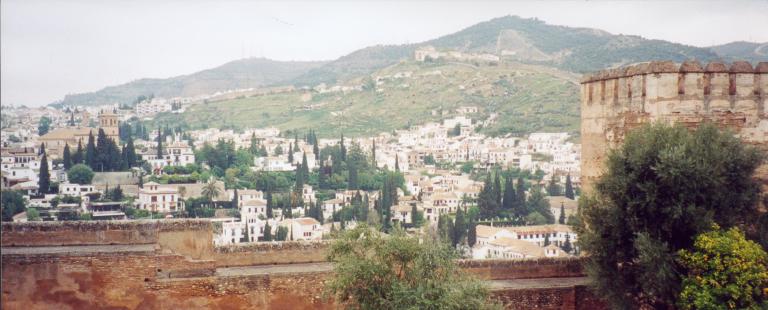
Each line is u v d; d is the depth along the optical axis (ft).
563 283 86.02
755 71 85.15
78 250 73.31
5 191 384.68
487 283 77.77
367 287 70.44
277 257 82.79
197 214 522.06
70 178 545.85
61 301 71.82
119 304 73.10
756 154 78.02
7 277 70.49
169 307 73.92
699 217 74.08
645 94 84.79
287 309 77.10
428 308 67.92
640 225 77.61
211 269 76.43
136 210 496.64
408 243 73.10
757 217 79.71
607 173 81.15
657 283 74.23
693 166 74.02
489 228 417.08
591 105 94.02
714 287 70.54
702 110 84.12
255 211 525.34
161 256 74.79
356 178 613.93
